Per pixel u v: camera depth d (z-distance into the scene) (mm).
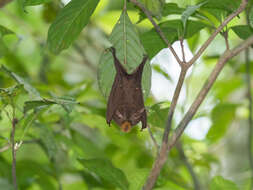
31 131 2176
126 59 1990
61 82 2648
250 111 2348
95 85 2453
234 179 2326
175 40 2072
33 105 1979
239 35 2049
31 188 2354
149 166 2359
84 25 2010
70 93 2252
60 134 2219
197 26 2059
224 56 1973
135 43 1990
